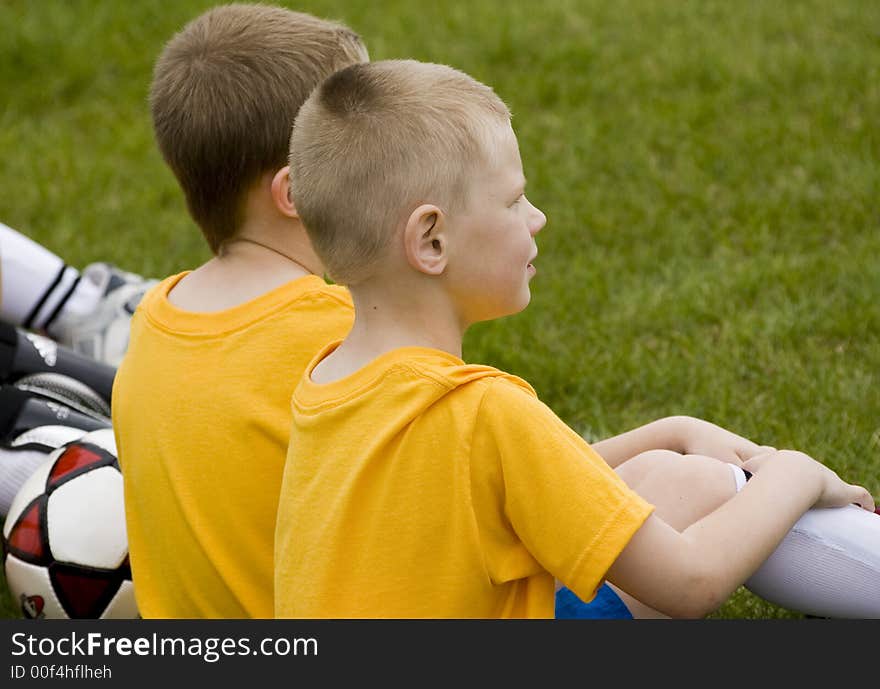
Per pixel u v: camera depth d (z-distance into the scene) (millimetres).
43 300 12500
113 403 7945
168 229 17031
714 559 6457
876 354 12453
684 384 12531
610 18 21953
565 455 6156
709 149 17375
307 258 8039
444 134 6328
